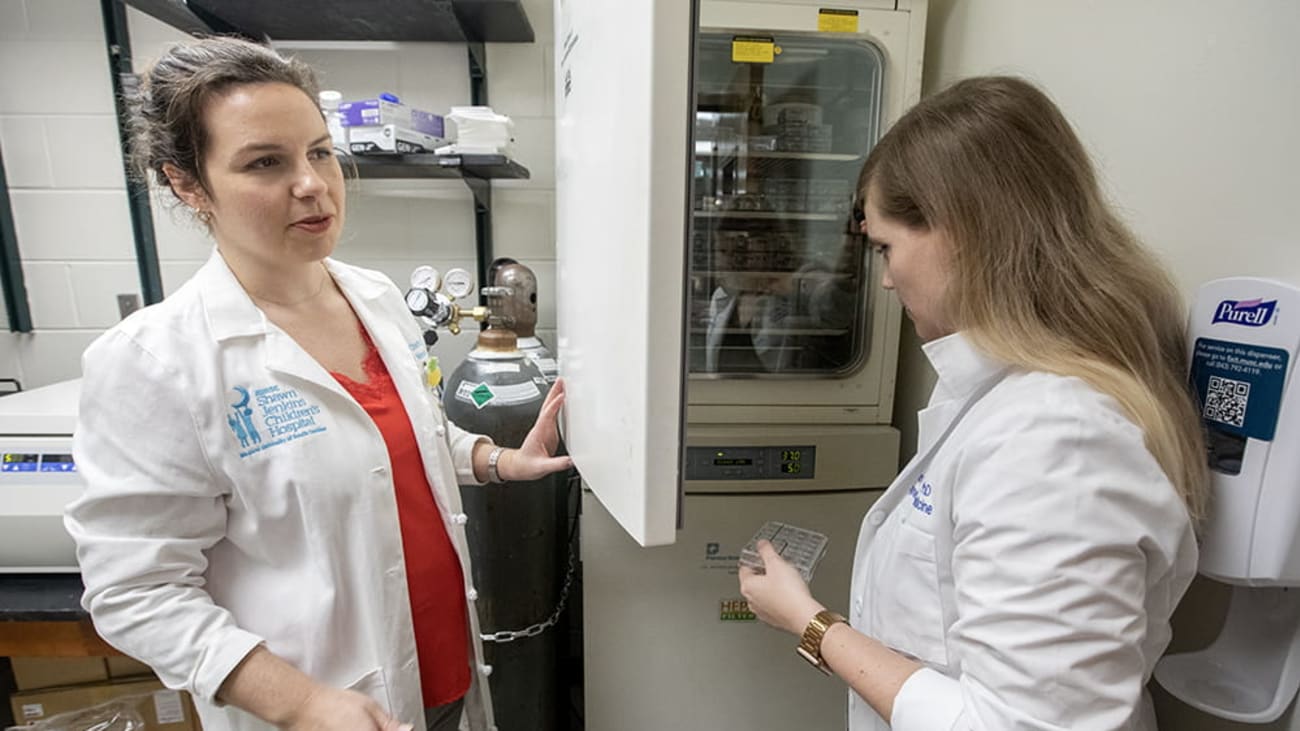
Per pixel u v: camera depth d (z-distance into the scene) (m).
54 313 1.72
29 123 1.63
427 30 1.60
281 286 0.88
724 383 1.40
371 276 1.10
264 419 0.79
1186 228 0.83
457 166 1.49
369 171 1.59
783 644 1.41
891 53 1.32
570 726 1.80
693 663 1.40
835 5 1.29
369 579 0.85
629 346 0.62
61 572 1.16
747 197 1.50
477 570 1.38
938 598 0.72
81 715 1.26
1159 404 0.62
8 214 1.65
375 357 0.99
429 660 0.97
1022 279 0.67
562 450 1.38
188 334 0.77
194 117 0.74
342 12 1.48
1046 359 0.64
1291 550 0.66
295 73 0.80
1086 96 1.02
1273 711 0.73
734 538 1.36
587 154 0.78
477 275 1.80
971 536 0.60
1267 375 0.67
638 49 0.54
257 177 0.75
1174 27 0.85
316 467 0.81
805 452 1.34
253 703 0.72
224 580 0.82
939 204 0.69
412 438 0.96
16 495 1.09
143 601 0.72
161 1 1.35
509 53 1.72
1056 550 0.54
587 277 0.82
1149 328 0.66
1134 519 0.55
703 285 1.52
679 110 0.53
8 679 1.40
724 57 1.40
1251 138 0.74
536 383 1.37
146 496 0.73
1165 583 0.64
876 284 1.40
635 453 0.61
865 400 1.43
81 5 1.59
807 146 1.50
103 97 1.63
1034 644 0.52
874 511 0.90
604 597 1.37
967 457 0.63
